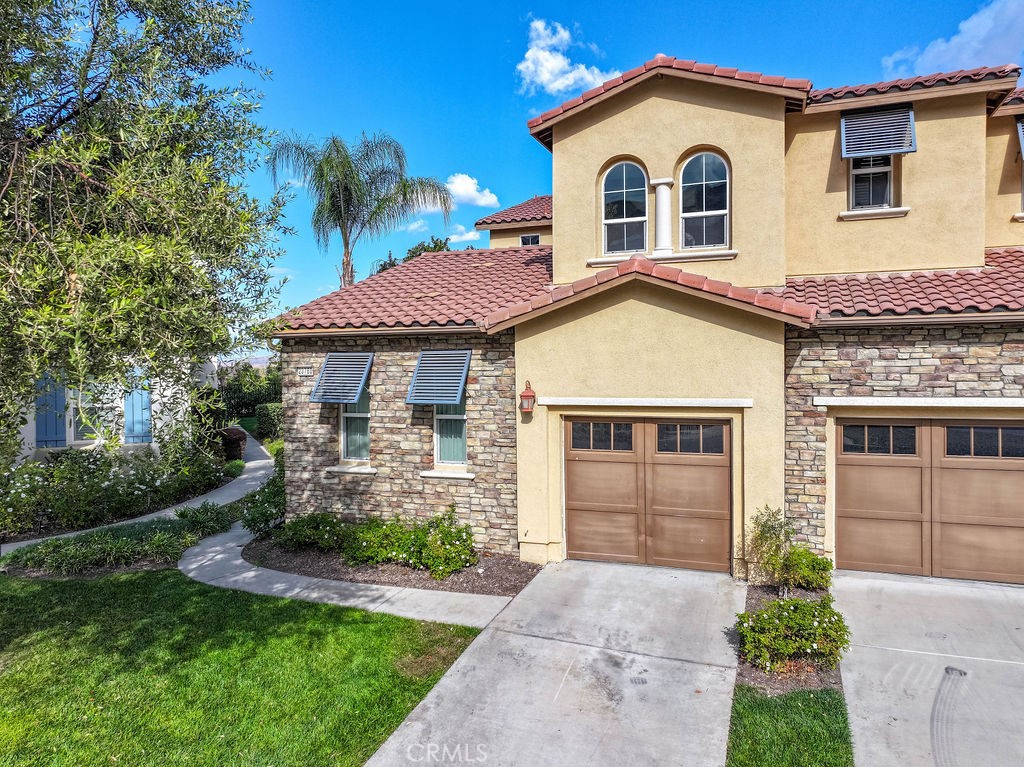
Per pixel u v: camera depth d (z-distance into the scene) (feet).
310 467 42.80
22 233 22.04
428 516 39.65
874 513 32.50
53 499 47.67
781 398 31.04
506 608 29.43
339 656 25.40
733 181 36.47
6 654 26.17
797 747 18.97
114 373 19.56
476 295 41.60
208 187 25.23
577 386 34.68
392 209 83.20
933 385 30.58
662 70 36.70
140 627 28.71
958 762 18.11
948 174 35.55
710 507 33.37
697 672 23.45
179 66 29.30
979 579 31.17
